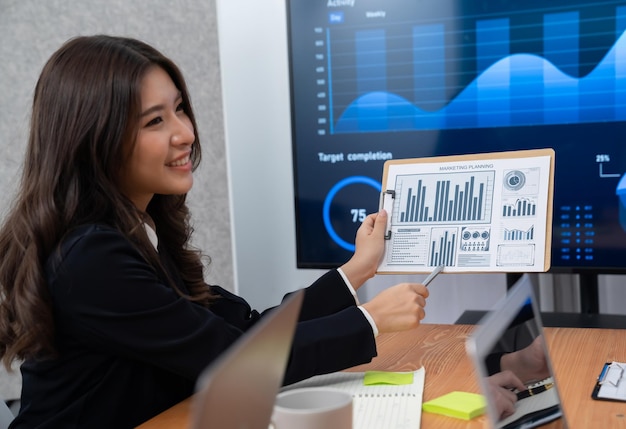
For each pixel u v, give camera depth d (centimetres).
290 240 287
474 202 153
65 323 123
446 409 111
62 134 129
